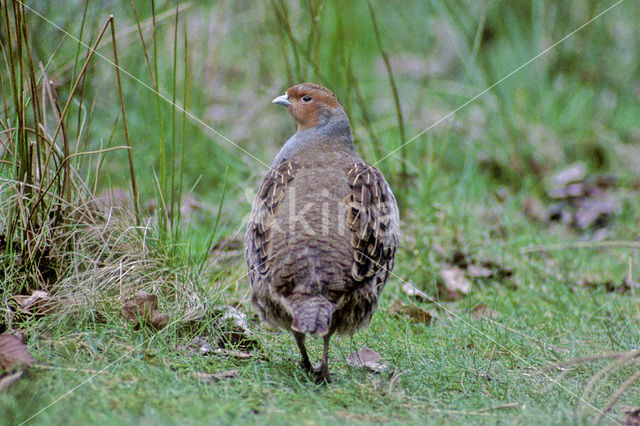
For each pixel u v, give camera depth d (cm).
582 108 1786
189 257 925
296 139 945
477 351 876
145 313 812
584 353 859
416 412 673
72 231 873
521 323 978
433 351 855
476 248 1197
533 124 1694
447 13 1767
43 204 870
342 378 770
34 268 846
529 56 1798
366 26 2009
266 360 812
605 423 660
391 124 1577
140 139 1402
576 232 1376
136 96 1444
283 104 945
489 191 1528
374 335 898
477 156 1596
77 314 800
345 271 731
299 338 772
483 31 1842
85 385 650
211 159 1407
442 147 1505
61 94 1253
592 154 1666
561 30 1797
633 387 761
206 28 1520
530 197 1492
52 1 1318
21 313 795
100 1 1370
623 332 909
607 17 1856
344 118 944
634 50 1867
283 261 727
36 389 636
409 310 989
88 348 746
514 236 1298
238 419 601
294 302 705
